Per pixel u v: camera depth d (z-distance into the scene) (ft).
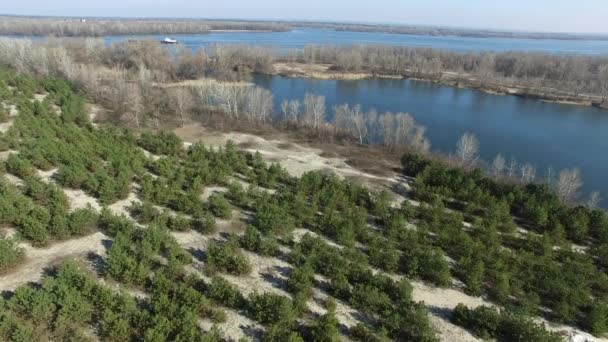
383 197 145.48
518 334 86.99
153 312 85.30
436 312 96.17
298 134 235.81
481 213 149.89
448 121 293.23
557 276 107.76
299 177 171.94
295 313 87.86
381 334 84.43
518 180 188.65
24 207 114.52
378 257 110.93
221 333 81.76
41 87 255.09
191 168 159.02
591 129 289.74
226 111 258.37
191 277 94.99
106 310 80.59
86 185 136.15
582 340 90.94
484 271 110.01
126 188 135.13
